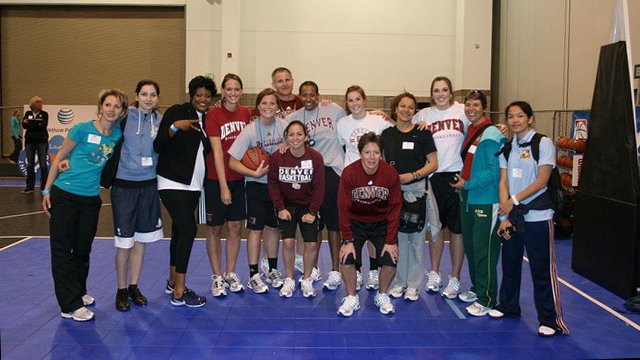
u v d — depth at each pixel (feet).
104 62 48.57
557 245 23.04
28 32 48.47
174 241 15.49
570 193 25.40
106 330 12.89
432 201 15.06
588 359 11.57
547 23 36.78
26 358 11.29
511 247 13.58
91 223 13.56
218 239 15.69
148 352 11.68
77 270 13.91
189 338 12.50
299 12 45.27
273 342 12.34
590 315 14.30
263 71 45.44
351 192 13.70
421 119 15.96
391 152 14.89
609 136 16.69
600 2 30.42
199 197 15.05
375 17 45.55
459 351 11.94
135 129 13.84
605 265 16.61
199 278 17.43
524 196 12.60
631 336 12.87
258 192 15.69
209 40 45.34
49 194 13.26
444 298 15.66
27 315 13.78
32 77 48.93
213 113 15.29
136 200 14.02
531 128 13.16
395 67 45.83
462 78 43.96
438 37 45.75
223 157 15.11
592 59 31.35
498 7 45.34
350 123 15.84
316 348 12.02
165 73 48.34
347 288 14.35
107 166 13.60
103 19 48.21
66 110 41.91
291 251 15.66
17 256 19.74
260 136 15.35
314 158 14.80
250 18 45.11
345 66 45.73
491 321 13.80
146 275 17.61
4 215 28.68
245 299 15.39
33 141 37.14
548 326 12.91
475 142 14.44
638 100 22.75
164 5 47.09
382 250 14.16
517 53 42.01
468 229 14.61
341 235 15.23
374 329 13.20
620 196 15.92
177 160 13.99
